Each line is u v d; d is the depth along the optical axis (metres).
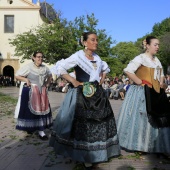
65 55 28.66
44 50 28.27
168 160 4.50
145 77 4.61
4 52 36.78
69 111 3.92
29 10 36.41
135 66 4.60
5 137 6.14
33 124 5.84
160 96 4.46
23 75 5.90
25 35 30.41
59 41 28.09
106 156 3.80
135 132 4.52
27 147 5.29
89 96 3.89
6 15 36.56
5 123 8.01
